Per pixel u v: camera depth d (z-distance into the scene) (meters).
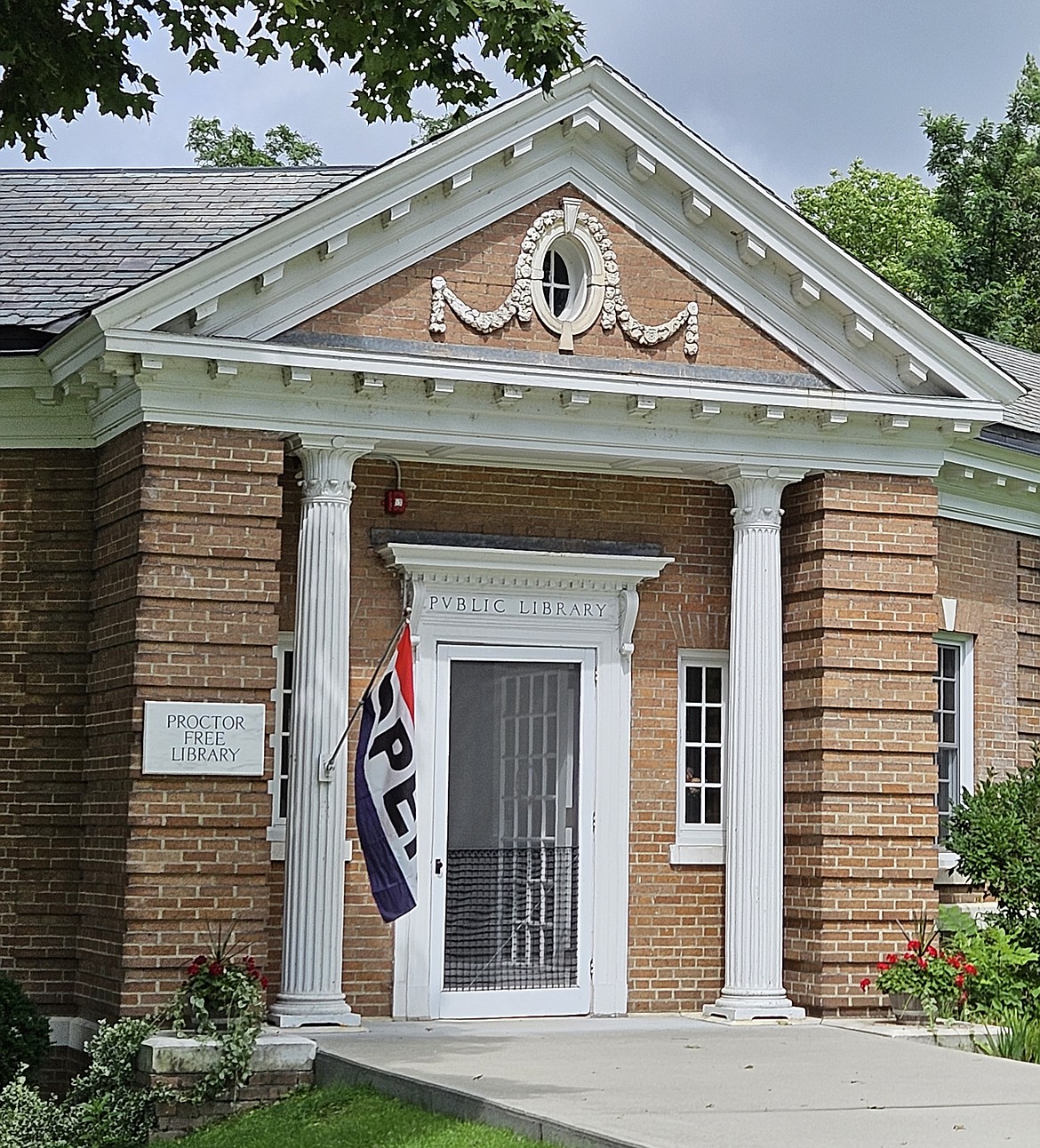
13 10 11.72
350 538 16.23
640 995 16.84
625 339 16.08
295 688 15.17
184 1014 13.78
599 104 15.75
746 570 16.62
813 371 16.69
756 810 16.41
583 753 16.89
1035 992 16.08
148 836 14.20
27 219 18.69
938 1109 11.36
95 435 15.80
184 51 12.74
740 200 16.19
